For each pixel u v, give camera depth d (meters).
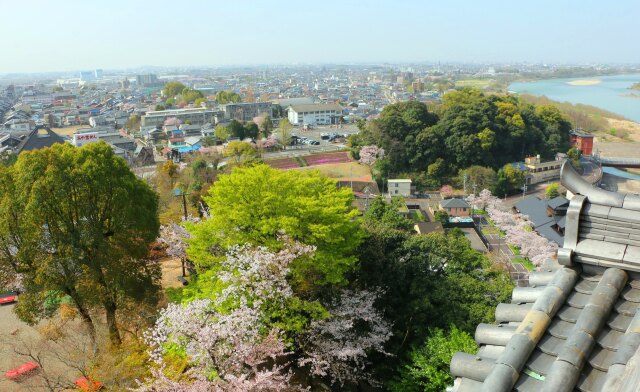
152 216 31.55
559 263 7.62
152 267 32.06
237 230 25.27
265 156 114.94
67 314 32.62
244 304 21.08
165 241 38.38
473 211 83.06
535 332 6.85
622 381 5.44
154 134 154.38
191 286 27.69
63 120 195.75
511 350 6.71
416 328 26.00
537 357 6.70
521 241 62.72
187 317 19.48
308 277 25.97
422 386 23.14
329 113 189.12
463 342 22.61
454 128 102.06
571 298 7.25
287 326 22.95
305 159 111.31
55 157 28.02
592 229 7.36
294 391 22.80
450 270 30.06
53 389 24.48
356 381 24.38
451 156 102.88
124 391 21.62
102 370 22.41
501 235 71.25
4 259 29.47
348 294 26.08
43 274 27.72
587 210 7.38
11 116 182.25
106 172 29.48
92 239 27.77
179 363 22.25
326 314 22.97
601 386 6.02
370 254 28.95
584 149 121.75
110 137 134.12
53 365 28.67
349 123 191.00
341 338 24.23
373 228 31.58
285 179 26.19
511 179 96.12
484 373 6.95
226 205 25.80
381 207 44.00
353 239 26.33
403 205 79.50
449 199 83.75
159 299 32.34
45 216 27.16
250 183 25.47
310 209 24.42
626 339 6.12
